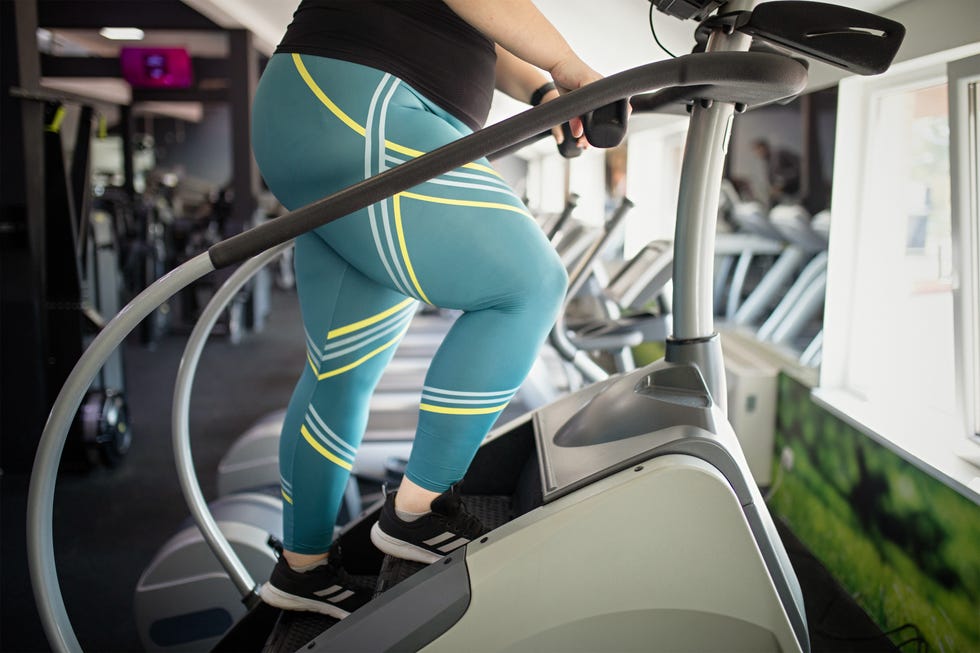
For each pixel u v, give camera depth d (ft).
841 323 9.12
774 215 12.88
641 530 3.30
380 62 3.47
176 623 6.27
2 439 11.88
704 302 3.84
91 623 7.37
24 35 11.50
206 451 12.98
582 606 3.31
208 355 21.31
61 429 3.36
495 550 3.33
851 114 8.95
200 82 46.24
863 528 7.68
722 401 3.90
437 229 3.40
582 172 18.81
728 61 2.79
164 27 32.40
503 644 3.31
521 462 4.99
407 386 12.76
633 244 16.63
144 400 16.43
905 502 6.89
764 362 10.78
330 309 3.98
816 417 8.93
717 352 3.88
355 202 2.94
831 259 9.21
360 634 3.40
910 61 6.61
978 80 6.01
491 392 3.62
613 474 3.43
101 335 3.23
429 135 3.43
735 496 3.32
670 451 3.40
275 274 38.83
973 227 6.29
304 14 3.68
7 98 11.49
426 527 3.83
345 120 3.44
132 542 9.31
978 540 5.78
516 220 3.54
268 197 34.50
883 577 7.27
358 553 4.86
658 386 3.87
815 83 9.43
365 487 10.45
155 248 23.58
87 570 8.54
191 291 25.05
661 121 13.53
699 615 3.34
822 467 8.70
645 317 9.52
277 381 18.30
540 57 3.42
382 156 3.42
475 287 3.51
